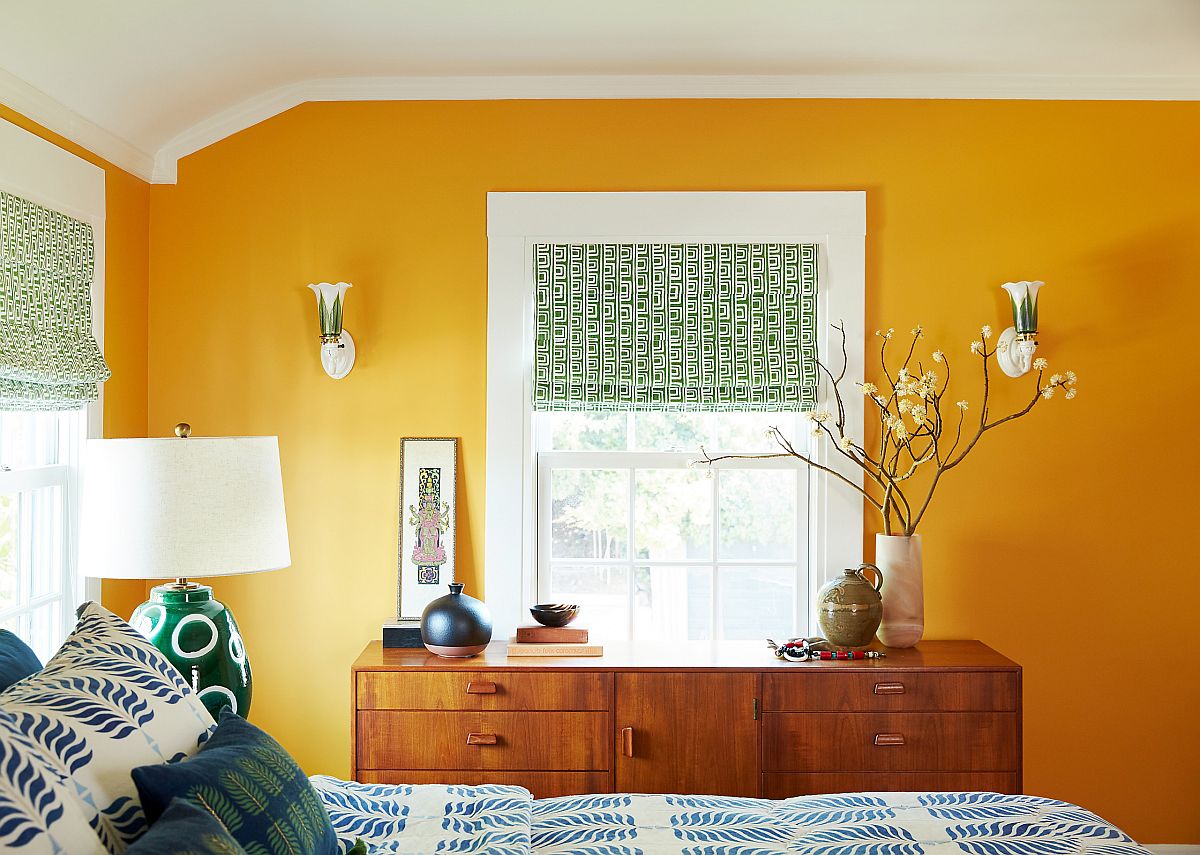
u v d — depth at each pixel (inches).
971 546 126.3
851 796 81.3
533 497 129.5
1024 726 126.6
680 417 130.8
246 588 126.7
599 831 72.3
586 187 126.6
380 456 127.0
